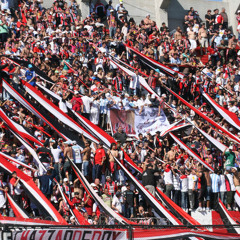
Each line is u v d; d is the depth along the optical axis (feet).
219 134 203.92
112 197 144.87
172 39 267.18
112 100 190.08
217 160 187.62
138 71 219.82
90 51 228.63
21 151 154.81
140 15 303.89
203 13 317.22
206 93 224.74
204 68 250.98
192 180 154.40
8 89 173.37
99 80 211.61
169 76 231.09
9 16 238.48
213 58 268.00
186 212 148.46
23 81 178.81
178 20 312.09
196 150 185.68
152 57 247.70
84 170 151.53
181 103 220.43
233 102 227.81
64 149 148.56
